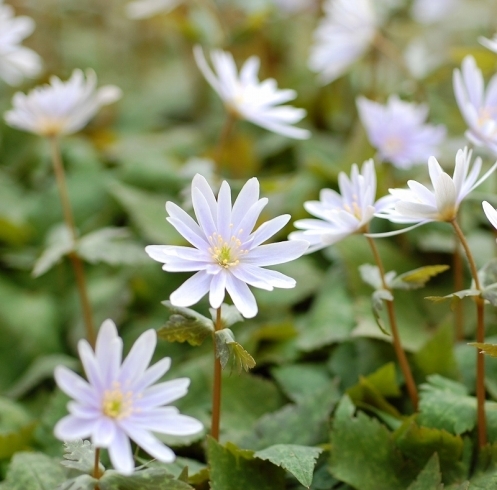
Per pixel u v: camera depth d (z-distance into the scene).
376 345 0.50
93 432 0.39
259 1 0.77
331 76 0.65
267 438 0.46
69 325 0.55
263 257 0.42
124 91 0.83
